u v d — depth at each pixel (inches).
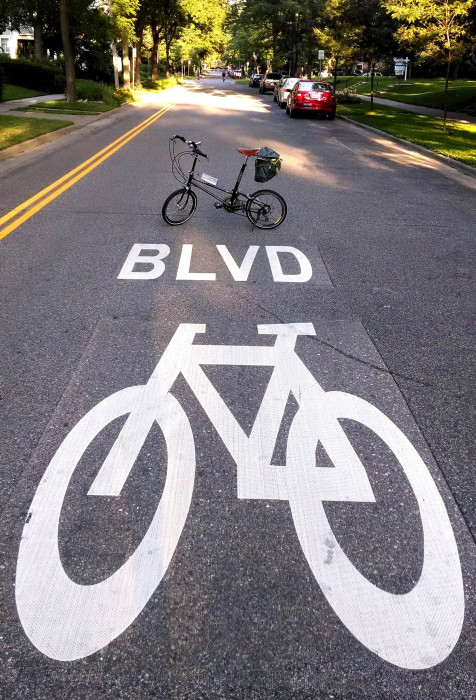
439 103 1203.2
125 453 121.8
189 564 96.4
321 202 368.2
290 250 266.4
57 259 244.2
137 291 211.5
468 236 298.8
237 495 111.4
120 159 507.2
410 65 2003.0
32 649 82.4
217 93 1909.4
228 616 88.0
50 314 189.3
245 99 1578.5
